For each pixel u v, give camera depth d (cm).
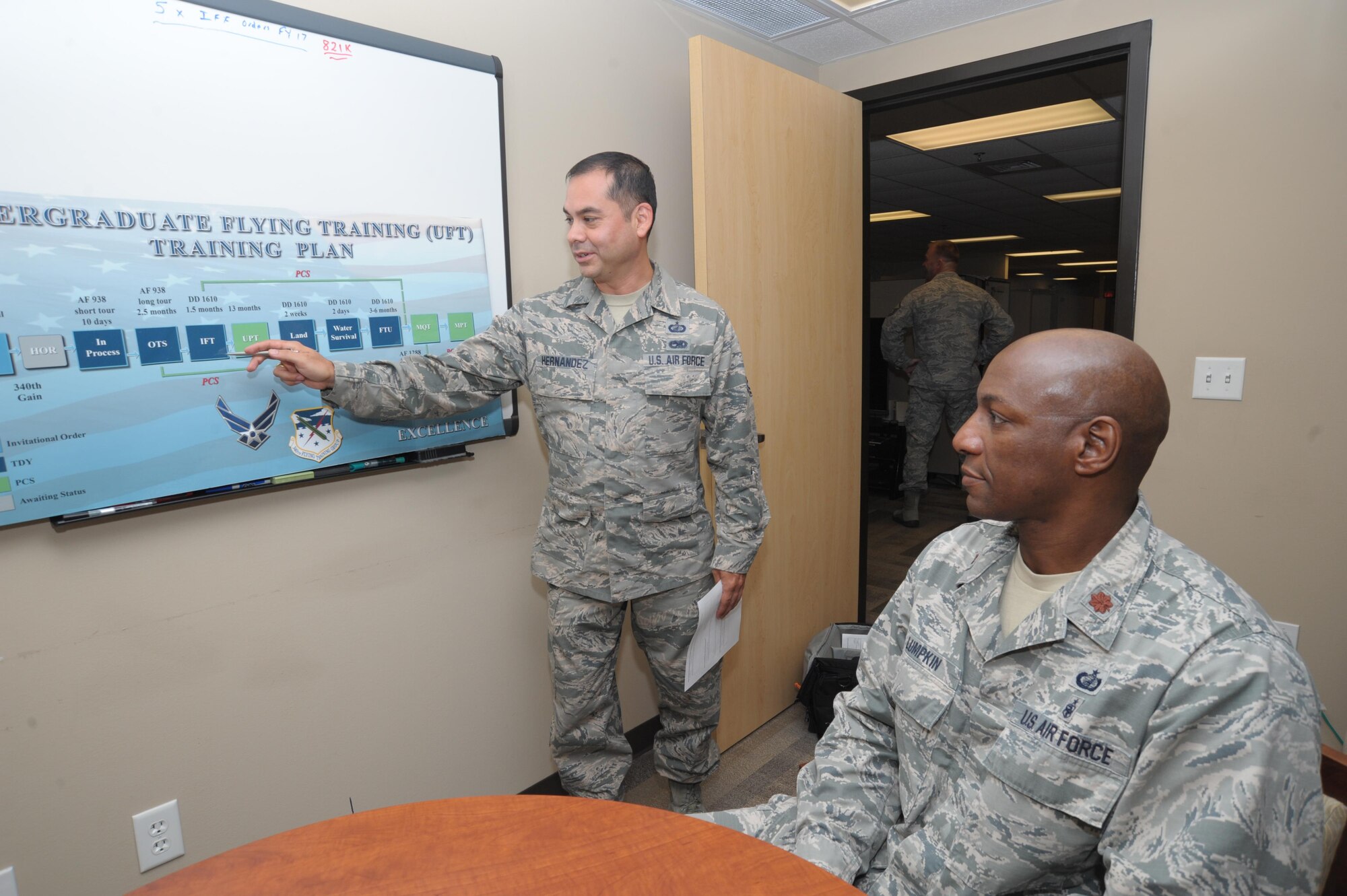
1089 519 79
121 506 125
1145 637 74
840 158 254
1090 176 527
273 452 143
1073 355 75
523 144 183
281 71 137
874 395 623
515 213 183
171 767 137
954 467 611
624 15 205
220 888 75
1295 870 66
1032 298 1083
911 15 232
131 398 125
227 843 146
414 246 159
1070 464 76
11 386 114
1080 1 219
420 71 157
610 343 161
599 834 83
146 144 123
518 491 188
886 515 506
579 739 177
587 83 196
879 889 88
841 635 258
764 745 234
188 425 132
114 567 128
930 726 89
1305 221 192
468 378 158
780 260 229
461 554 178
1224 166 201
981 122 398
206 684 140
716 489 177
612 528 161
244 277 136
